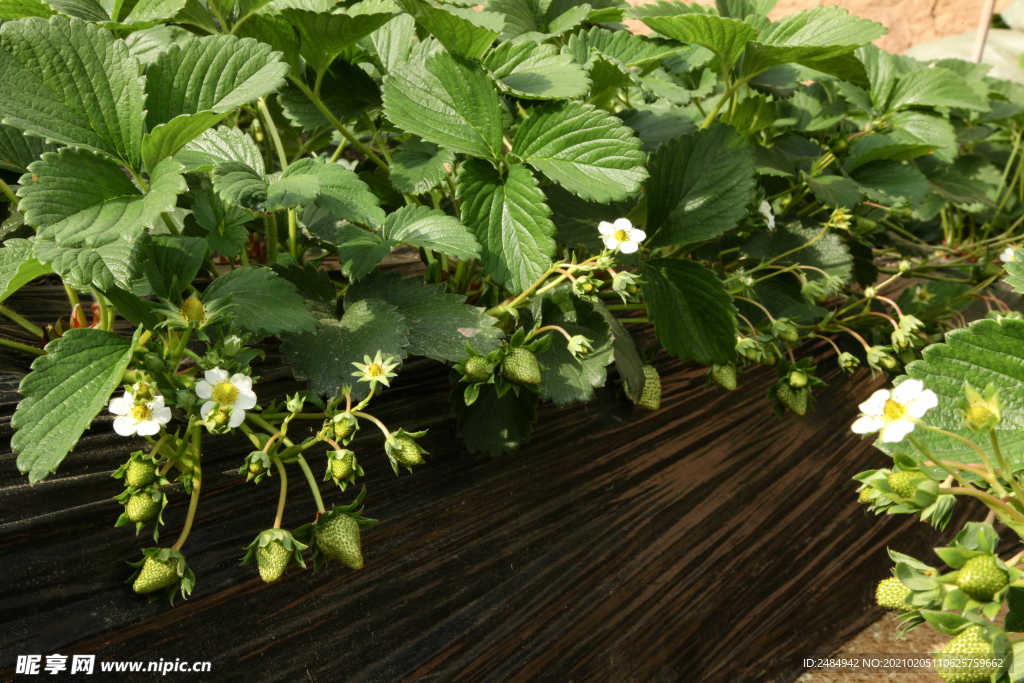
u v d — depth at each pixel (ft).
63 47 1.76
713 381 2.54
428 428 2.10
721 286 2.32
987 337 1.75
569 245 2.24
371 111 2.61
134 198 1.76
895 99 3.09
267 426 1.81
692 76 3.01
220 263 2.53
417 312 2.05
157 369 1.69
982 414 1.53
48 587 1.67
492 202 2.08
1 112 1.68
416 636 1.91
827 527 2.70
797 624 2.58
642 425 2.40
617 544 2.23
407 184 2.18
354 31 2.15
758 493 2.56
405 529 1.97
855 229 2.67
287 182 1.87
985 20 4.92
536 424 2.23
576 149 2.08
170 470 1.83
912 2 5.73
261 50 1.87
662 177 2.35
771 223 2.62
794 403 2.39
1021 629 1.57
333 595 1.86
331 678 1.82
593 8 2.65
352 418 1.78
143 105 1.79
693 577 2.35
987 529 1.54
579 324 2.17
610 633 2.17
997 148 4.47
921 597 1.53
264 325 1.80
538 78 2.17
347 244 2.02
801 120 3.44
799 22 2.58
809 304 2.68
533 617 2.06
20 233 2.12
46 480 1.76
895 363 2.50
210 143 2.07
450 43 2.19
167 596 1.72
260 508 1.88
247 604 1.79
